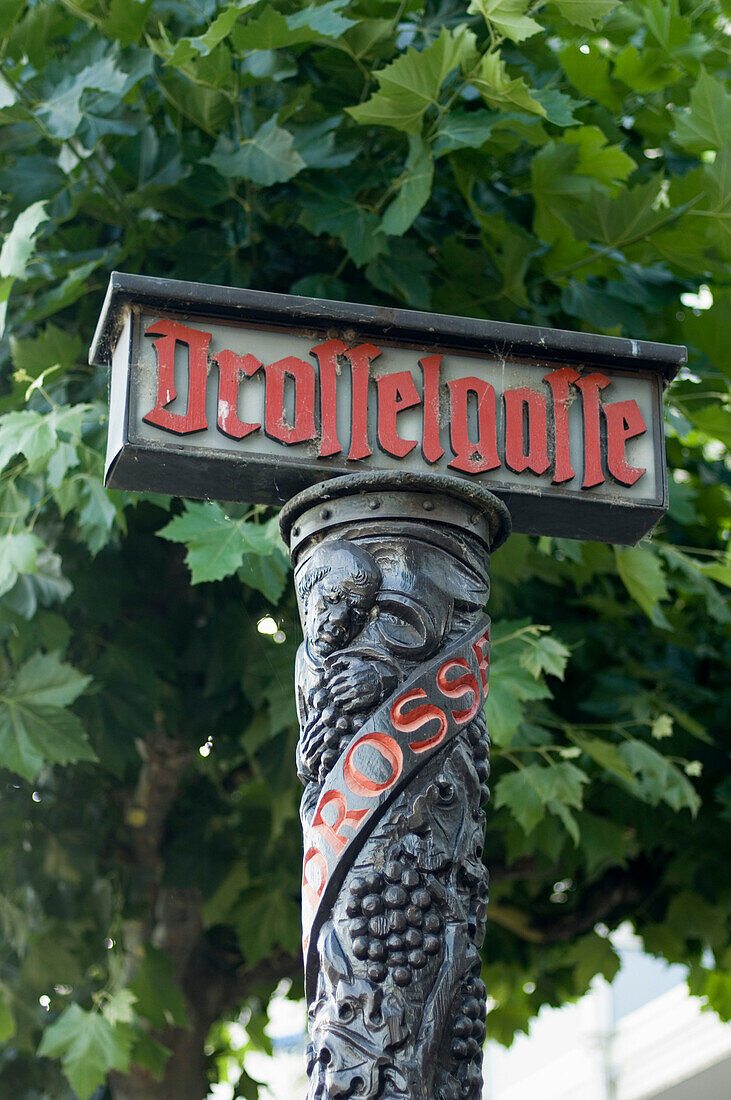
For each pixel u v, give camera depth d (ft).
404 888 5.26
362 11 11.37
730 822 14.32
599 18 10.20
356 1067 5.04
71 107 11.05
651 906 16.14
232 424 5.75
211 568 9.95
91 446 11.41
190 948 14.53
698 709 14.34
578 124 10.74
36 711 11.31
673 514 12.93
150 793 14.07
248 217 12.22
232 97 11.30
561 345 6.09
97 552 11.92
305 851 5.54
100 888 13.42
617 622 14.53
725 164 11.05
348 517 5.82
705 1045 36.78
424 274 12.50
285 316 5.87
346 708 5.49
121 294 5.72
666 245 11.96
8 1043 13.26
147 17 11.44
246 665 12.92
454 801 5.47
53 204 11.80
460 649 5.68
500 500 5.92
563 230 12.10
